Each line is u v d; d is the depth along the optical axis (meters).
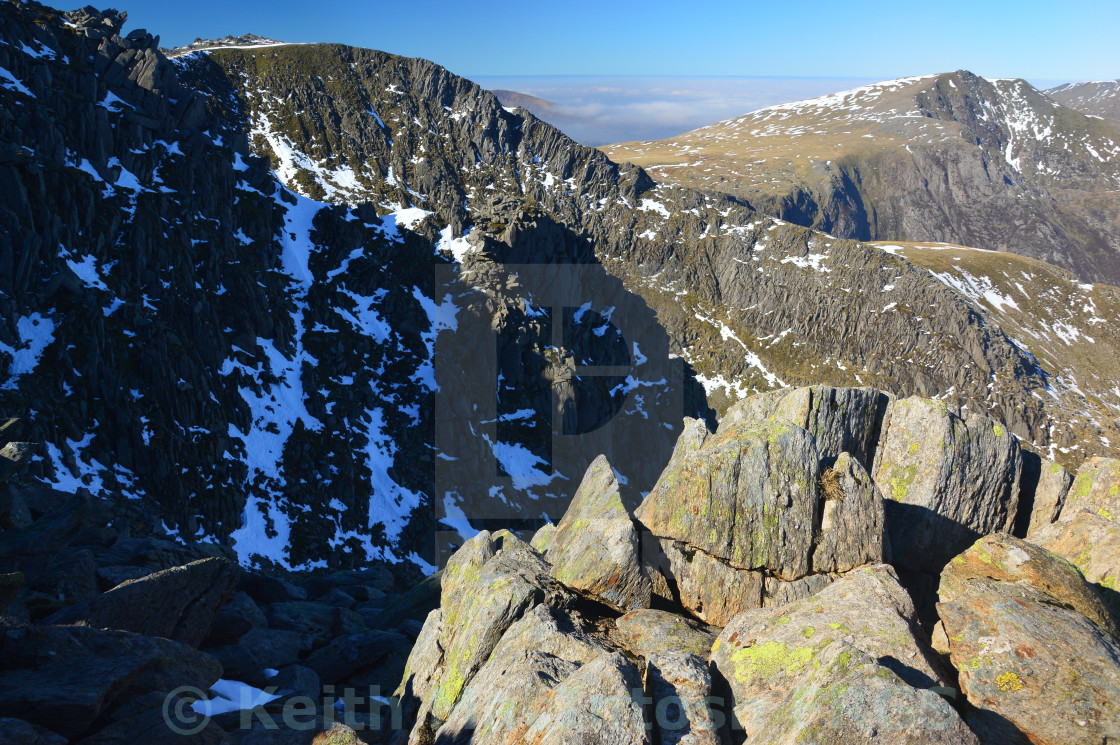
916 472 18.11
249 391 114.50
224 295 120.69
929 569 17.80
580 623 14.93
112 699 14.02
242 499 97.50
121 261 106.38
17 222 92.62
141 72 135.25
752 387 190.00
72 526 23.25
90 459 86.06
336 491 111.12
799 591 16.05
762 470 16.75
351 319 142.38
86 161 114.00
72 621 17.28
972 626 12.73
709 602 16.22
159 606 19.36
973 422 18.36
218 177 133.38
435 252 168.50
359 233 158.88
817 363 198.88
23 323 91.25
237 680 19.88
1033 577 13.88
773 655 12.52
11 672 14.01
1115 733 10.82
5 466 23.94
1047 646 11.92
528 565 17.41
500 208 187.50
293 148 192.25
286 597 32.47
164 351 99.94
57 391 87.75
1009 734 11.34
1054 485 17.97
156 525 58.59
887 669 10.84
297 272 144.62
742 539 16.48
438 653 16.98
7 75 110.38
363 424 125.50
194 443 97.12
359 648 21.86
